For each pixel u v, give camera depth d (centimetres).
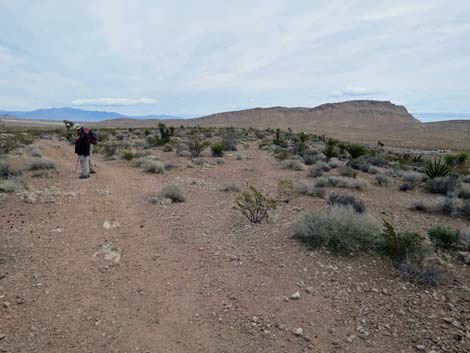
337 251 557
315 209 828
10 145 2100
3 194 875
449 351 324
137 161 1612
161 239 635
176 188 954
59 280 466
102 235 641
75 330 361
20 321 370
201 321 383
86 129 1201
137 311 402
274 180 1278
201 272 503
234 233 662
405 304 407
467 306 402
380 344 339
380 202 961
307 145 3011
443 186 1136
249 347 338
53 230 647
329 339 348
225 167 1619
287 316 389
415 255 505
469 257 525
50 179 1142
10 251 541
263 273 495
